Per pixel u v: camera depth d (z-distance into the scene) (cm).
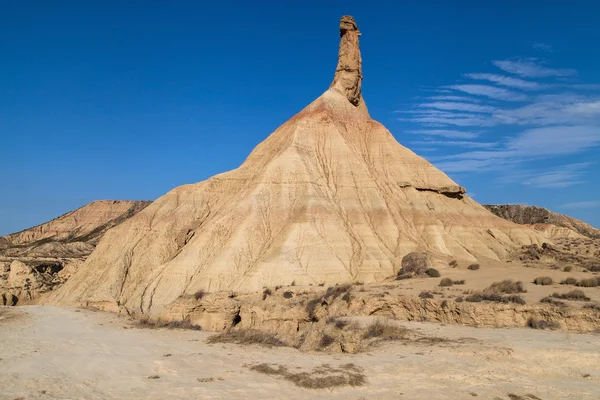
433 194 7356
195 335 3338
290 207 6381
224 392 1950
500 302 2955
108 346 2870
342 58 9012
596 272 4491
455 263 5334
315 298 4091
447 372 2067
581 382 1967
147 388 2017
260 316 3919
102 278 6456
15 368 2306
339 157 7206
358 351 2555
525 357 2195
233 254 5756
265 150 7762
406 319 3281
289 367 2264
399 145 7988
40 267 10100
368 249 5888
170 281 5784
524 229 7144
